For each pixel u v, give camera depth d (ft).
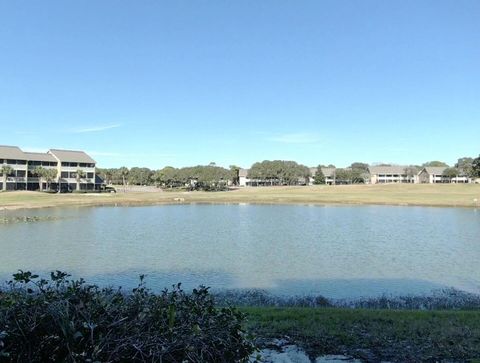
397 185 423.23
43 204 229.25
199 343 15.51
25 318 14.65
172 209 216.54
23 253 87.76
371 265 75.46
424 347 26.58
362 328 30.27
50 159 392.06
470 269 72.08
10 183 359.46
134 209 214.69
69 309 14.88
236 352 16.61
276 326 30.58
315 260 80.38
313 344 27.25
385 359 24.95
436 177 568.41
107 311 15.28
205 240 107.14
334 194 336.70
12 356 14.26
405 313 34.68
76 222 149.18
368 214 185.98
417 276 67.26
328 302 48.11
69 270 71.41
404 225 141.38
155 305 16.30
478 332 29.09
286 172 561.02
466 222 151.23
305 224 144.66
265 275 67.77
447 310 39.75
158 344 14.69
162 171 555.69
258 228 133.18
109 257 83.35
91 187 419.54
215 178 507.30
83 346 14.33
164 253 87.97
